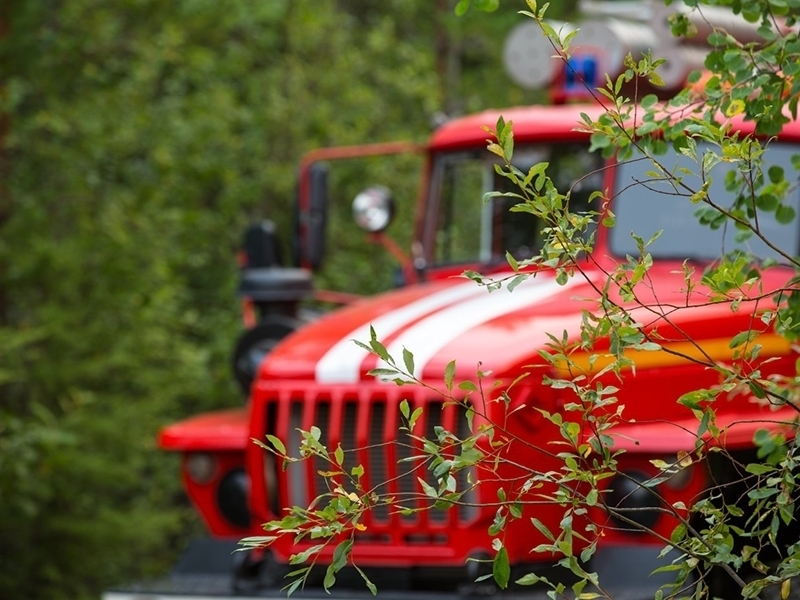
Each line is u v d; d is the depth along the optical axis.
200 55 23.78
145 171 22.73
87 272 18.81
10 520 16.94
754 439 7.24
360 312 10.97
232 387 22.64
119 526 17.67
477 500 9.42
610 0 25.27
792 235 11.28
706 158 6.02
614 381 9.41
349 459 9.91
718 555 6.07
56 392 17.97
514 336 9.65
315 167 13.23
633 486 9.44
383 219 13.82
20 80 19.45
